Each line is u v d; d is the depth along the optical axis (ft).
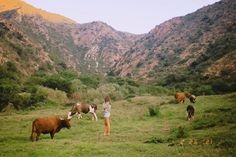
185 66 333.21
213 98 118.11
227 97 113.80
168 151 39.96
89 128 70.59
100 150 42.93
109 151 42.32
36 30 627.46
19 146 47.96
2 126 78.33
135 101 142.20
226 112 72.59
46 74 298.15
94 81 252.01
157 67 385.50
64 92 182.19
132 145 45.78
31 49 345.10
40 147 46.06
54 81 202.18
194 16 503.61
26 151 44.34
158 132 62.49
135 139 55.83
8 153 43.52
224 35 355.36
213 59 296.30
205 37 386.52
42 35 625.82
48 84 202.90
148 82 325.83
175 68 340.18
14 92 151.94
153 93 225.76
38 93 162.61
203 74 260.21
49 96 169.78
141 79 357.41
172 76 281.54
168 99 142.20
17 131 69.51
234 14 403.13
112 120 83.25
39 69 323.37
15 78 230.89
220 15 429.38
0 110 140.77
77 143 48.49
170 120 78.95
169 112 92.99
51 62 364.17
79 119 87.45
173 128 63.21
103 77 284.82
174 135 52.44
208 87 190.08
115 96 191.52
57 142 49.85
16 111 134.82
